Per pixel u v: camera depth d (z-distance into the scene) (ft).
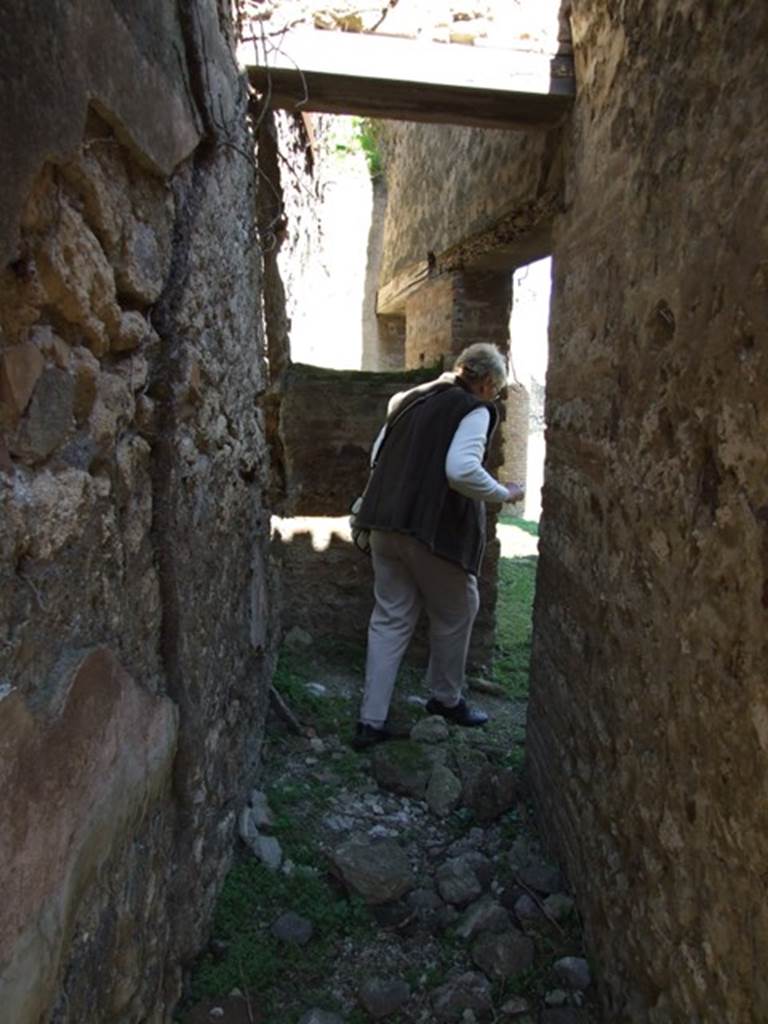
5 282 3.09
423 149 19.25
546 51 8.38
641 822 6.02
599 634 7.15
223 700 7.23
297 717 11.02
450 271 16.44
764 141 4.31
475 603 10.98
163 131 4.96
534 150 10.27
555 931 7.52
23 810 3.20
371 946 7.29
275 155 10.48
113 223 4.32
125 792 4.55
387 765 9.84
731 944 4.55
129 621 4.83
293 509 13.23
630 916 6.20
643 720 6.02
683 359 5.32
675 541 5.45
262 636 9.67
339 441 13.10
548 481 9.26
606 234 7.14
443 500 10.09
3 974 3.03
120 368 4.68
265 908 7.47
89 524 4.10
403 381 13.08
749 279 4.41
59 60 3.30
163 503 5.43
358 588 13.41
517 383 20.12
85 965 4.07
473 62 8.35
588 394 7.63
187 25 5.52
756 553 4.33
